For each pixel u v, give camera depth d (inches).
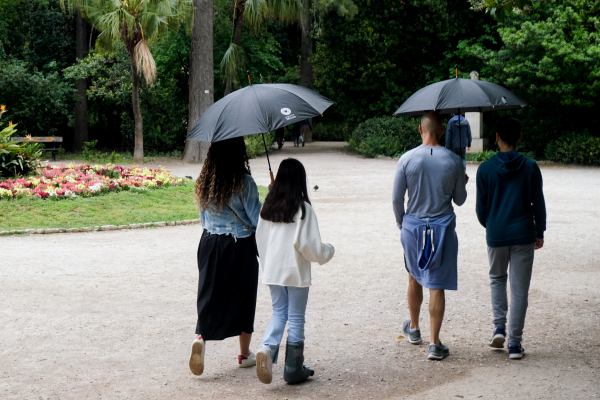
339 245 338.0
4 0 1040.2
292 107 147.6
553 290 234.8
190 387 148.6
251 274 154.7
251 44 1094.4
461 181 167.5
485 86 175.8
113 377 155.2
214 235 152.6
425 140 172.7
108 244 343.6
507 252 168.1
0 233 364.5
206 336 150.3
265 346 143.6
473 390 142.4
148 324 201.3
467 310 212.7
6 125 977.5
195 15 885.2
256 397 141.9
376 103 1082.7
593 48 776.3
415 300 177.2
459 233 365.1
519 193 165.2
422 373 155.2
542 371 153.3
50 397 142.1
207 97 900.6
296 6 977.5
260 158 977.5
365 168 794.8
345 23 1048.8
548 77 810.8
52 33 1135.6
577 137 858.1
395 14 1039.0
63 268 283.4
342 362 164.9
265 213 148.2
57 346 179.5
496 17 241.1
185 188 526.3
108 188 484.1
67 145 1232.8
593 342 174.9
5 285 251.9
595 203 478.0
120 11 768.3
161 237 366.9
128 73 989.8
